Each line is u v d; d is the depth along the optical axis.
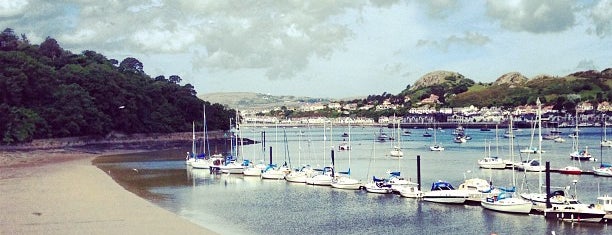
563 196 68.00
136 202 67.50
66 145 172.88
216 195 79.06
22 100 173.38
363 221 60.44
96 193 74.00
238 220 60.50
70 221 54.94
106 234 49.72
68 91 182.50
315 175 93.81
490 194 69.94
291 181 94.31
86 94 188.38
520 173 107.62
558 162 128.38
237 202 72.81
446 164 130.38
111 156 154.12
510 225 57.94
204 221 59.78
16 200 66.81
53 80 182.00
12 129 156.62
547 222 58.78
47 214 58.22
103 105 196.62
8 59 172.12
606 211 58.47
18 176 94.06
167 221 55.84
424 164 131.12
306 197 77.31
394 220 61.06
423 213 65.00
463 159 145.00
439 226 57.84
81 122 180.38
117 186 82.81
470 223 59.25
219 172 108.00
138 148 189.00
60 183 83.94
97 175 97.81
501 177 101.75
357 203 72.19
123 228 52.19
